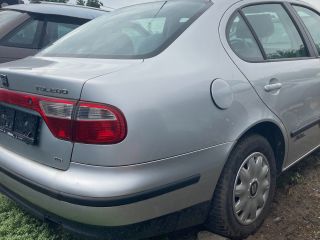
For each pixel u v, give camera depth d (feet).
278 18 10.67
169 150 7.20
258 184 9.21
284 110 9.63
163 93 7.24
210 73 8.09
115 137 6.73
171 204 7.42
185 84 7.59
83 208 6.79
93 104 6.75
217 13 9.07
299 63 10.47
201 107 7.67
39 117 7.53
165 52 7.97
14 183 8.00
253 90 8.76
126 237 7.22
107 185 6.71
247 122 8.48
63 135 7.02
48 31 18.07
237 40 9.16
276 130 9.62
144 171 6.95
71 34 10.55
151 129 6.97
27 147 7.88
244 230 9.02
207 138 7.74
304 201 10.68
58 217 7.34
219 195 8.35
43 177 7.27
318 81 11.03
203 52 8.32
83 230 7.14
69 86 6.93
